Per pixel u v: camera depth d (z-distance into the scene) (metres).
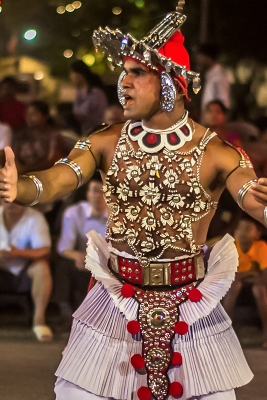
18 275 13.34
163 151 6.21
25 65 25.12
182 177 6.21
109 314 6.32
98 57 24.72
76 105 17.94
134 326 6.19
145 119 6.28
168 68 6.07
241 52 22.89
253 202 6.02
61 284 13.47
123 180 6.25
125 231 6.30
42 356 11.95
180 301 6.30
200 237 6.44
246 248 12.95
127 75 6.27
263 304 12.78
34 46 25.27
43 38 25.16
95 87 17.86
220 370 6.29
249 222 12.93
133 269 6.35
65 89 25.30
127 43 6.14
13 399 9.85
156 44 6.17
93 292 6.43
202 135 6.33
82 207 13.52
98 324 6.32
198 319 6.30
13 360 11.66
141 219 6.25
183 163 6.21
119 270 6.40
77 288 13.48
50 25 25.08
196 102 17.86
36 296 13.18
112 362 6.26
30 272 13.23
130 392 6.25
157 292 6.31
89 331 6.34
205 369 6.27
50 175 6.03
